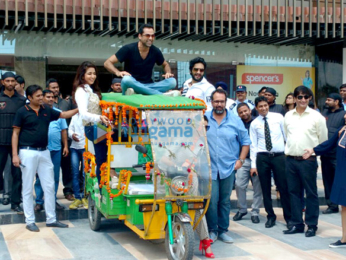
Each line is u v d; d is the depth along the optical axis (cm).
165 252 546
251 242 592
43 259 518
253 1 1152
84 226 666
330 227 671
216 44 1277
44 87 1141
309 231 621
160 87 600
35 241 587
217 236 596
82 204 727
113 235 618
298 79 1354
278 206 805
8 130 666
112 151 563
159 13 1109
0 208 715
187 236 476
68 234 621
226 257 530
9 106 667
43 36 1134
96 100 571
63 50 1151
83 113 550
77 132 730
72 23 1052
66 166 770
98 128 579
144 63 605
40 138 630
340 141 575
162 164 495
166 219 514
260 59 1319
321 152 602
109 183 551
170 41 1233
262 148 662
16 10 991
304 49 1355
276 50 1334
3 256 528
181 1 1130
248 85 1312
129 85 575
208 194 510
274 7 1191
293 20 1180
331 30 1230
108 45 1180
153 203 496
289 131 630
